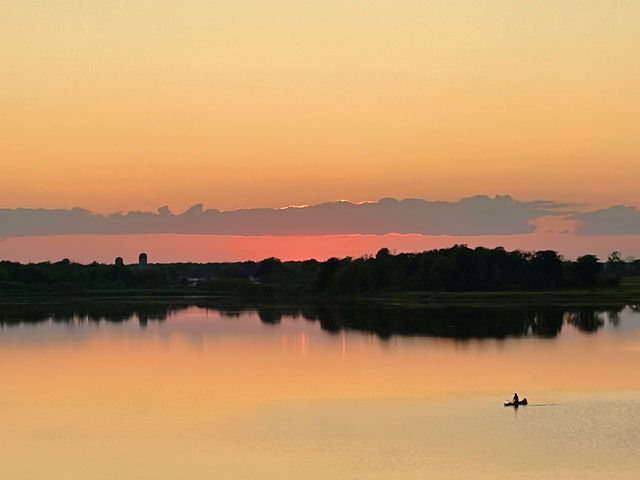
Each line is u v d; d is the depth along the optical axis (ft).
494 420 208.13
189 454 184.03
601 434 192.75
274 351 350.64
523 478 164.04
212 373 290.76
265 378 278.05
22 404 237.25
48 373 294.05
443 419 210.38
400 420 210.59
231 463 177.17
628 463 171.42
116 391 256.32
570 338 383.65
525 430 197.67
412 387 255.70
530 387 252.01
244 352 348.79
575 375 274.16
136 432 203.21
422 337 393.50
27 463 179.42
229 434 199.72
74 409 229.86
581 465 170.81
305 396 244.22
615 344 359.66
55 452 187.01
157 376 285.02
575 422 204.13
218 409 227.81
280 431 201.67
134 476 170.40
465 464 173.27
